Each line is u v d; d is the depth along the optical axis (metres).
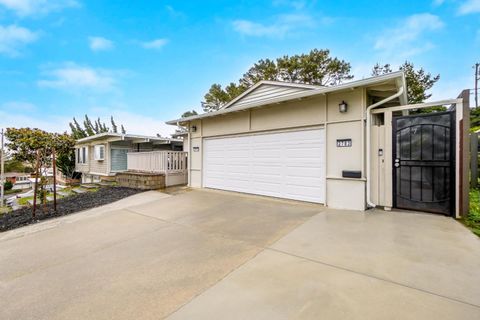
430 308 1.81
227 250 3.15
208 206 5.86
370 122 5.08
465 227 3.73
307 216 4.68
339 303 1.91
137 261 2.94
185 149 11.32
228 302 1.99
